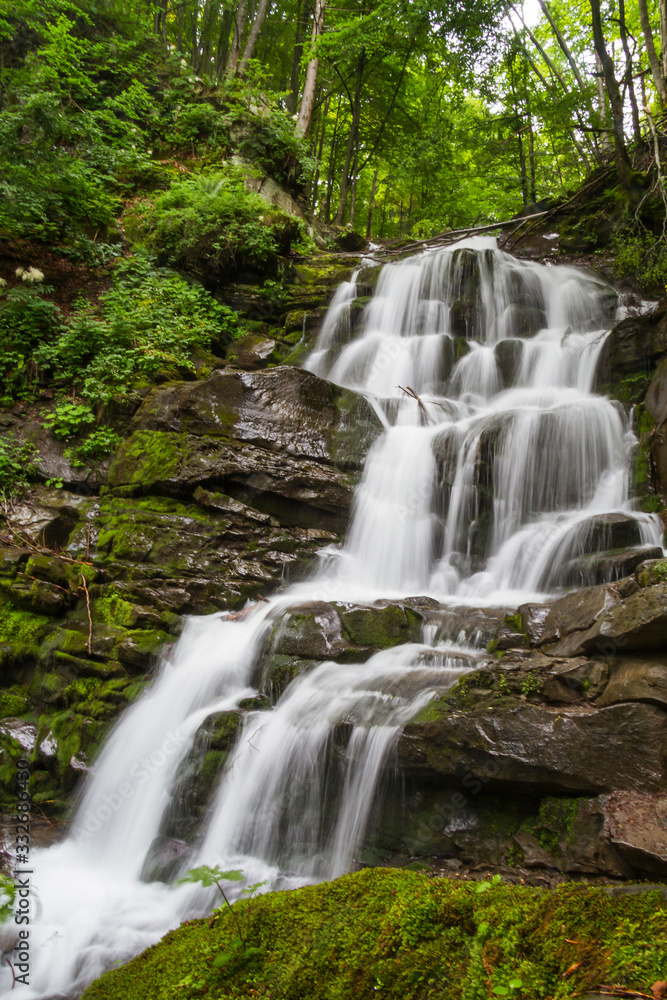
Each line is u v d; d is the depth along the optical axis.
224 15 23.17
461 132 19.81
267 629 6.27
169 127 16.92
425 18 17.39
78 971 4.13
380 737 4.64
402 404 9.64
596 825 3.82
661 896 2.74
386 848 4.50
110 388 9.71
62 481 9.05
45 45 15.82
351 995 2.75
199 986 2.98
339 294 13.16
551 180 19.59
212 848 5.09
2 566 7.65
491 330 11.66
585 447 8.04
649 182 13.14
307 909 3.25
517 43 17.39
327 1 21.56
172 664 6.63
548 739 4.13
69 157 12.90
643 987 2.35
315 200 24.23
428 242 16.25
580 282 12.03
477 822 4.34
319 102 24.53
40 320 10.99
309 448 8.79
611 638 4.41
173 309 11.58
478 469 8.15
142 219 13.62
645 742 3.92
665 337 8.57
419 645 5.82
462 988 2.60
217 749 5.47
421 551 8.09
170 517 7.89
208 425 8.66
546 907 2.82
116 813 5.73
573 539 6.87
